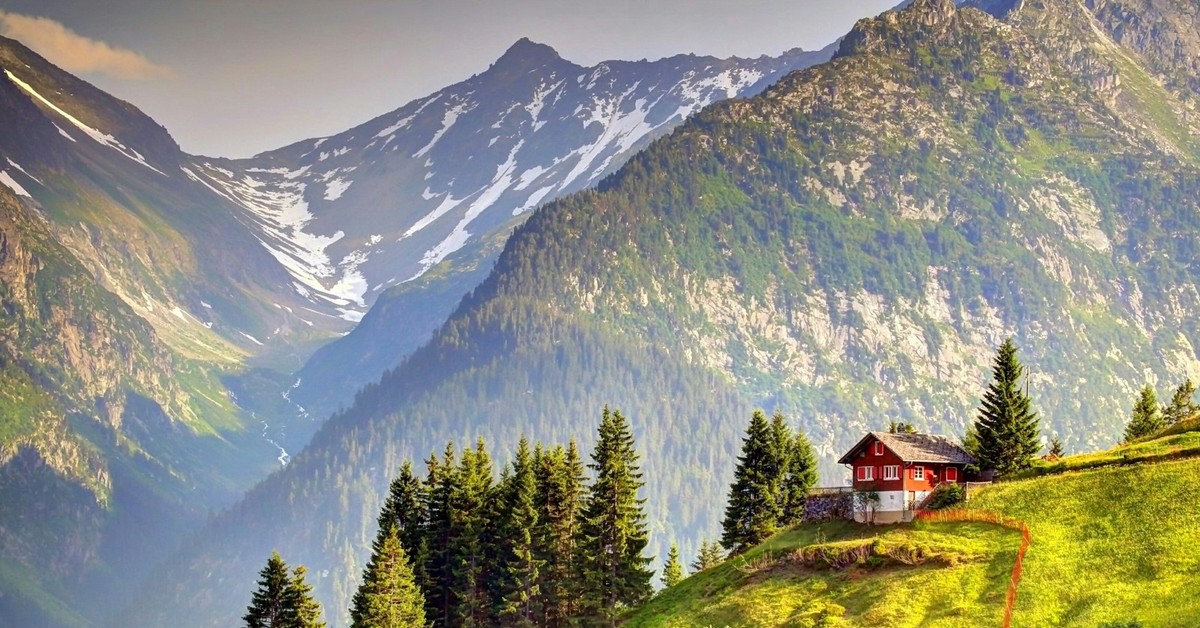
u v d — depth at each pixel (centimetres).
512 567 17162
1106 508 14062
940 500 15550
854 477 16362
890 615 13025
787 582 14800
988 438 16750
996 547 13988
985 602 12850
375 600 15962
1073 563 13138
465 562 17462
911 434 16712
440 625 17450
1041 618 12225
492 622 17438
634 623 15800
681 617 15138
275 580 15900
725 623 14300
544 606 17350
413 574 16575
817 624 13362
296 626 15738
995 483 15625
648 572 17312
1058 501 14562
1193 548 12788
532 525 17288
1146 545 13075
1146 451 16262
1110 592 12350
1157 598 12006
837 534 15838
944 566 13812
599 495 17475
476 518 17850
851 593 13938
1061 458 17275
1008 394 17112
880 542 14612
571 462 17900
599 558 17238
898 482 15862
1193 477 14125
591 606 16900
